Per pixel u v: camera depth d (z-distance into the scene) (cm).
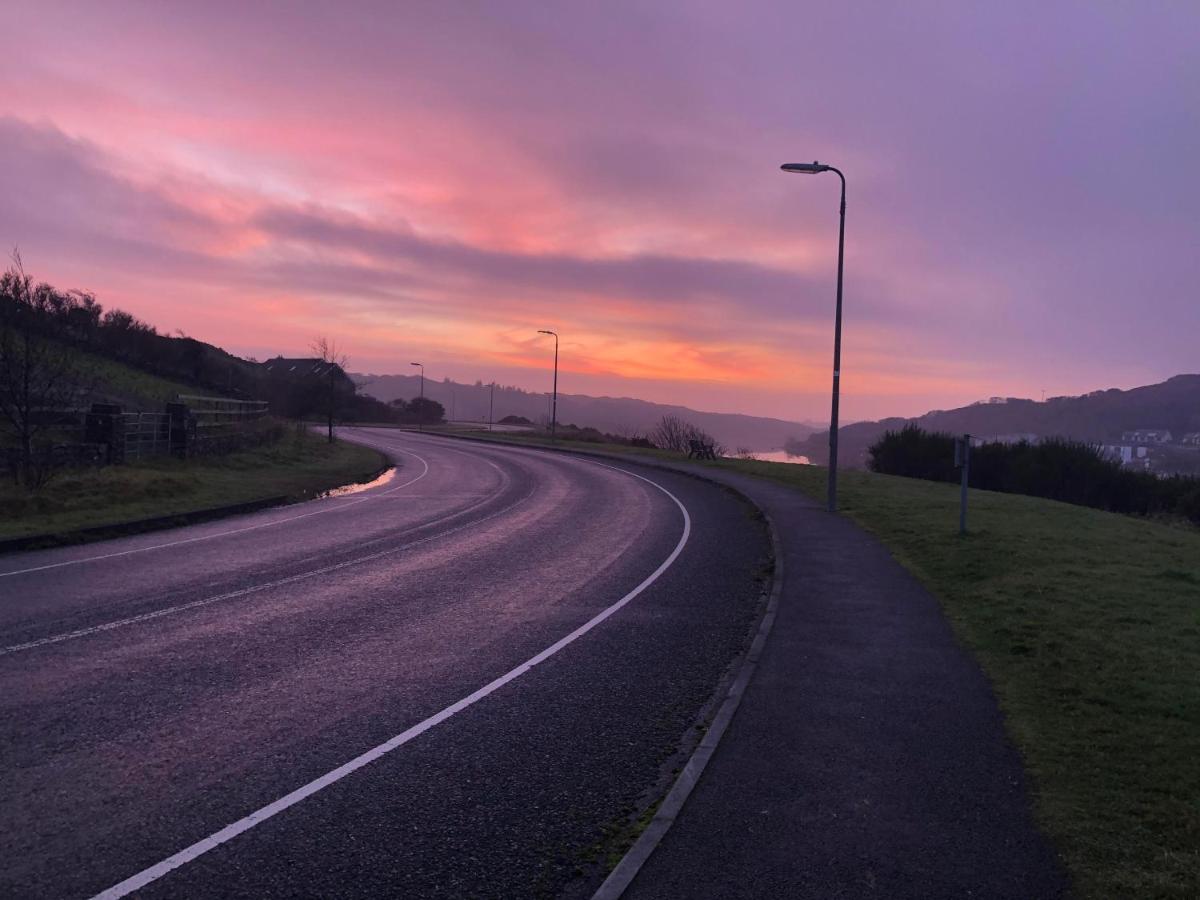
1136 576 1195
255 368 8444
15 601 1044
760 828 482
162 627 935
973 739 621
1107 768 564
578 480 3278
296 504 2306
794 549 1509
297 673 785
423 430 8031
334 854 460
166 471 2522
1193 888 415
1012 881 425
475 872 446
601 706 717
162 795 525
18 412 2091
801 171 2038
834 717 669
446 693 741
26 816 493
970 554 1381
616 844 479
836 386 2123
